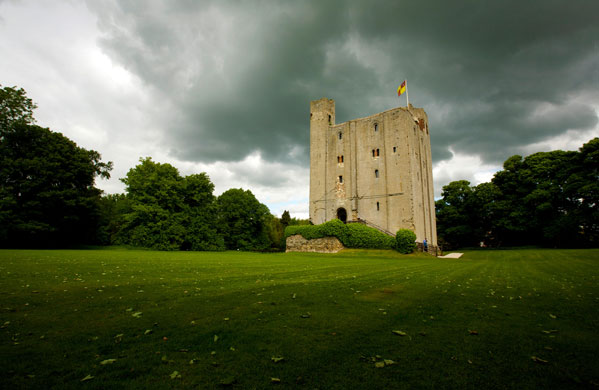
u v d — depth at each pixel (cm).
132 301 712
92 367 375
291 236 4131
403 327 550
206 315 607
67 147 3700
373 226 4116
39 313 598
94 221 4100
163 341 468
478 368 388
